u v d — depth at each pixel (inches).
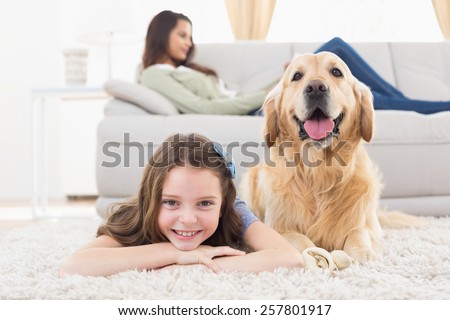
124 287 31.1
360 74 75.2
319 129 41.8
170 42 87.0
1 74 145.1
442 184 71.9
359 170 44.9
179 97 77.0
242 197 51.9
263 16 129.2
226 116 70.7
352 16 138.3
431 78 99.0
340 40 73.2
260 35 129.3
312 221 44.4
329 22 139.2
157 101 73.3
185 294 30.0
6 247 51.6
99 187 69.7
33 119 94.1
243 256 35.5
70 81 108.1
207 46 97.7
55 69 146.0
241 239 42.4
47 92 94.1
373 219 46.1
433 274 35.6
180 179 35.2
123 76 147.6
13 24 145.9
